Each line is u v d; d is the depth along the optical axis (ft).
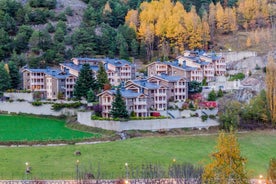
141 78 556.10
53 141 384.06
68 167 321.32
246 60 631.97
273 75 465.88
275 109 456.04
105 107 449.48
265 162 367.66
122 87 480.23
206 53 643.45
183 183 277.64
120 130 415.44
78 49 630.33
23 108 507.30
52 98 533.55
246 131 444.14
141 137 408.46
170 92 492.54
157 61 594.24
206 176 202.18
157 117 432.25
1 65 542.57
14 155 345.31
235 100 504.02
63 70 562.25
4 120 479.00
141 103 449.89
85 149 364.99
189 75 554.05
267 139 420.77
